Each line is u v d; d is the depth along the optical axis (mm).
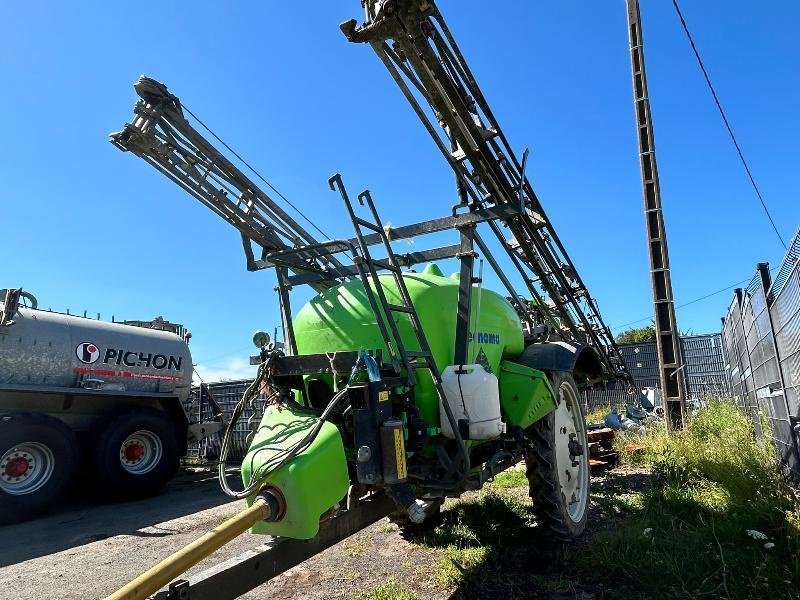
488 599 3326
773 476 5016
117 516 6965
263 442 2850
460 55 4059
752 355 7402
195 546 2045
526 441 4270
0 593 4062
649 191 9516
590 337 6914
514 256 5434
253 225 5445
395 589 3479
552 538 4184
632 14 9852
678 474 5766
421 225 4156
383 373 3049
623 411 13844
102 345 8438
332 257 4500
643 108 9680
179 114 5070
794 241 4566
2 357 7352
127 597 1780
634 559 3572
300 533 2449
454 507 5180
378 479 2684
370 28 3465
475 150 4176
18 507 6785
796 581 3092
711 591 3105
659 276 9297
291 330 3754
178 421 9461
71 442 7422
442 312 3729
